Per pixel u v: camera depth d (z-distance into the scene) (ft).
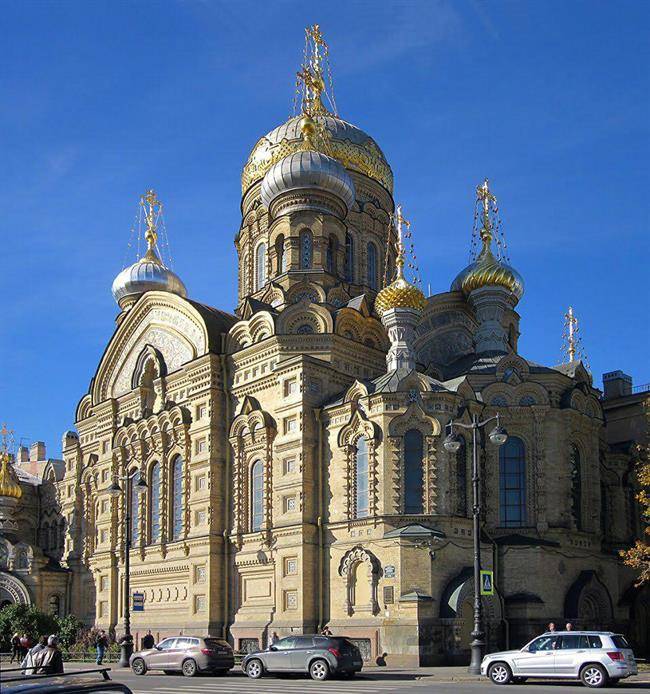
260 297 232.73
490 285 226.38
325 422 186.91
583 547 188.55
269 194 231.09
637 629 200.13
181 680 130.41
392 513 170.50
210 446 205.05
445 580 166.61
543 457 187.21
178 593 209.05
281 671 132.77
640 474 177.17
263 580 190.49
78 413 262.67
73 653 210.79
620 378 252.83
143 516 224.33
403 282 198.18
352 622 170.19
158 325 236.43
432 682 124.98
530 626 172.04
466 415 179.73
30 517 294.66
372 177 256.32
